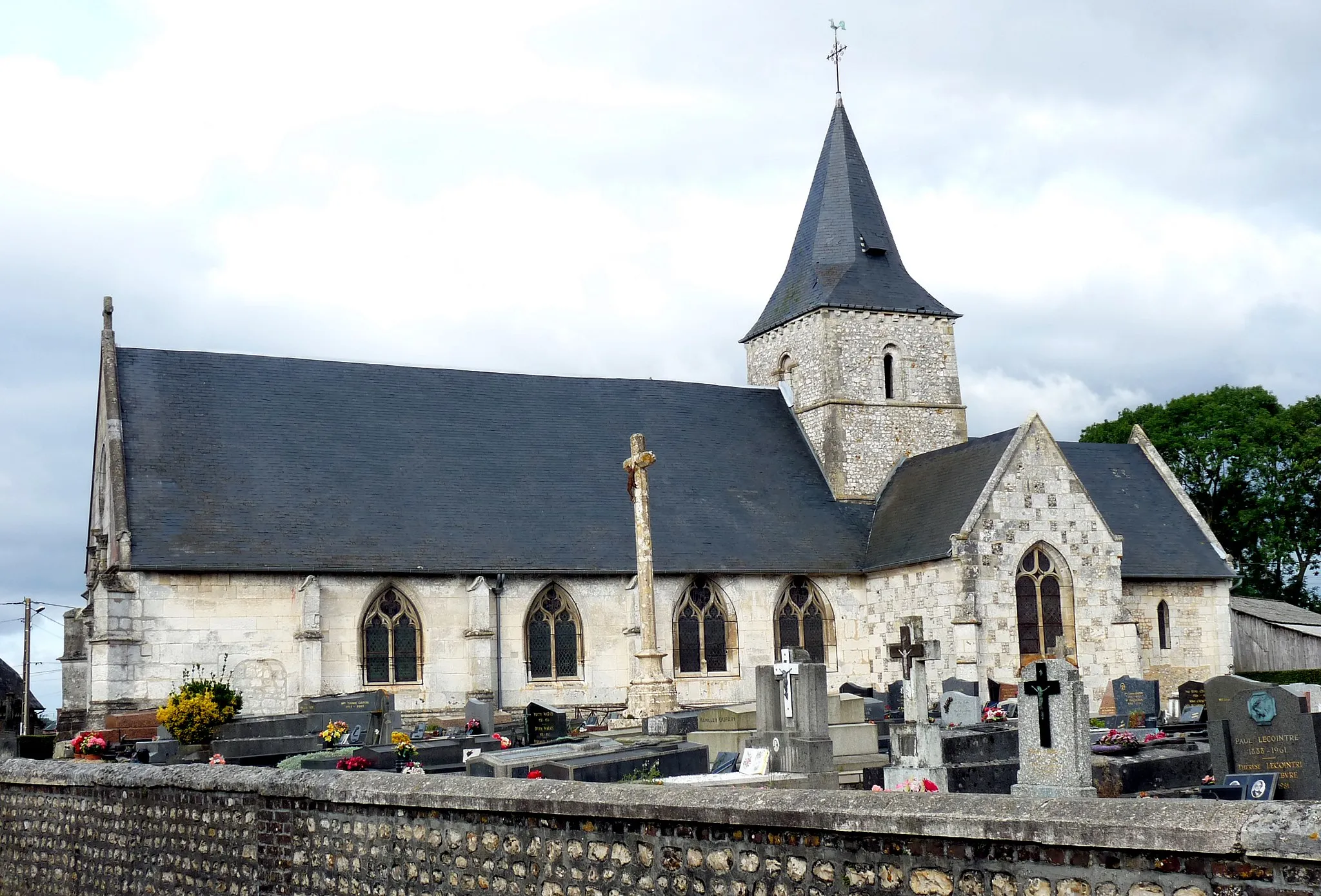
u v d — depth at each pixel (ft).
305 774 54.19
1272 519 251.39
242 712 142.00
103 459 163.73
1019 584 162.61
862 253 203.72
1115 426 272.31
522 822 43.96
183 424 159.43
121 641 139.64
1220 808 27.37
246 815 56.80
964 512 164.76
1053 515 165.58
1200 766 88.22
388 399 175.94
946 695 129.90
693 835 38.22
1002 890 30.76
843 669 174.91
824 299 195.52
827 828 34.22
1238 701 81.20
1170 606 179.73
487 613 156.15
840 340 196.13
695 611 168.55
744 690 168.55
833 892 34.37
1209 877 27.14
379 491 162.30
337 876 51.83
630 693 137.08
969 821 31.12
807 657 90.63
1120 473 194.29
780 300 209.56
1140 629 176.76
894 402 197.36
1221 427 252.62
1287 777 78.33
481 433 177.17
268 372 171.42
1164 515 189.16
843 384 195.00
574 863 42.04
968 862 31.45
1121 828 28.40
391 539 156.15
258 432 163.12
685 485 180.75
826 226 206.39
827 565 175.52
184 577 143.64
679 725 119.65
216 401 164.35
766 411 201.36
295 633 147.64
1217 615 182.60
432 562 155.12
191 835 60.08
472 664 154.81
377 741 118.93
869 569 175.94
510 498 169.07
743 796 37.06
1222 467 255.50
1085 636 164.76
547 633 161.38
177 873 60.85
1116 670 165.78
